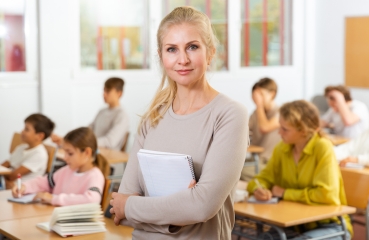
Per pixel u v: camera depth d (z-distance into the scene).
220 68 7.28
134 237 1.72
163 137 1.70
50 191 3.34
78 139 3.17
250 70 7.45
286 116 3.28
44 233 2.52
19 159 4.54
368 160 4.09
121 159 4.58
